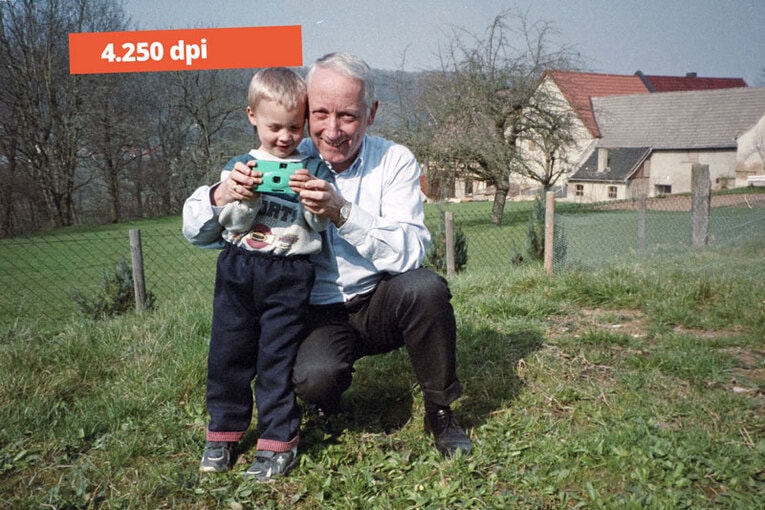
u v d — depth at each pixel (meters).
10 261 21.89
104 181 37.78
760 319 4.59
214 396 2.63
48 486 2.54
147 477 2.57
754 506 2.25
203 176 37.16
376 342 2.79
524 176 29.83
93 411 3.14
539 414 3.08
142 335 4.18
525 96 27.98
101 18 34.84
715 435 2.77
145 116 37.41
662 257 7.86
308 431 2.92
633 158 49.47
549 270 6.80
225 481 2.54
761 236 8.95
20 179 33.47
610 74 62.12
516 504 2.33
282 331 2.50
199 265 19.94
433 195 31.20
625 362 3.79
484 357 3.86
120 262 7.82
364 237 2.43
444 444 2.68
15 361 3.61
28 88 33.31
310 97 2.42
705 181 8.90
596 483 2.46
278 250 2.45
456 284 6.18
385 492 2.44
